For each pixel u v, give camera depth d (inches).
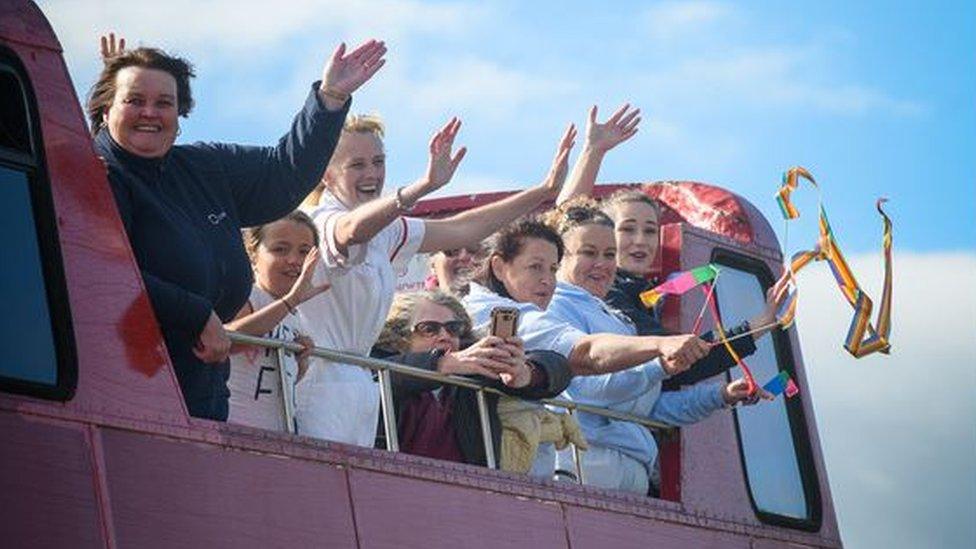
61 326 541.3
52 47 559.5
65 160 555.8
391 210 678.5
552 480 697.0
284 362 634.2
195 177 625.3
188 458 564.7
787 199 768.3
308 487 599.5
